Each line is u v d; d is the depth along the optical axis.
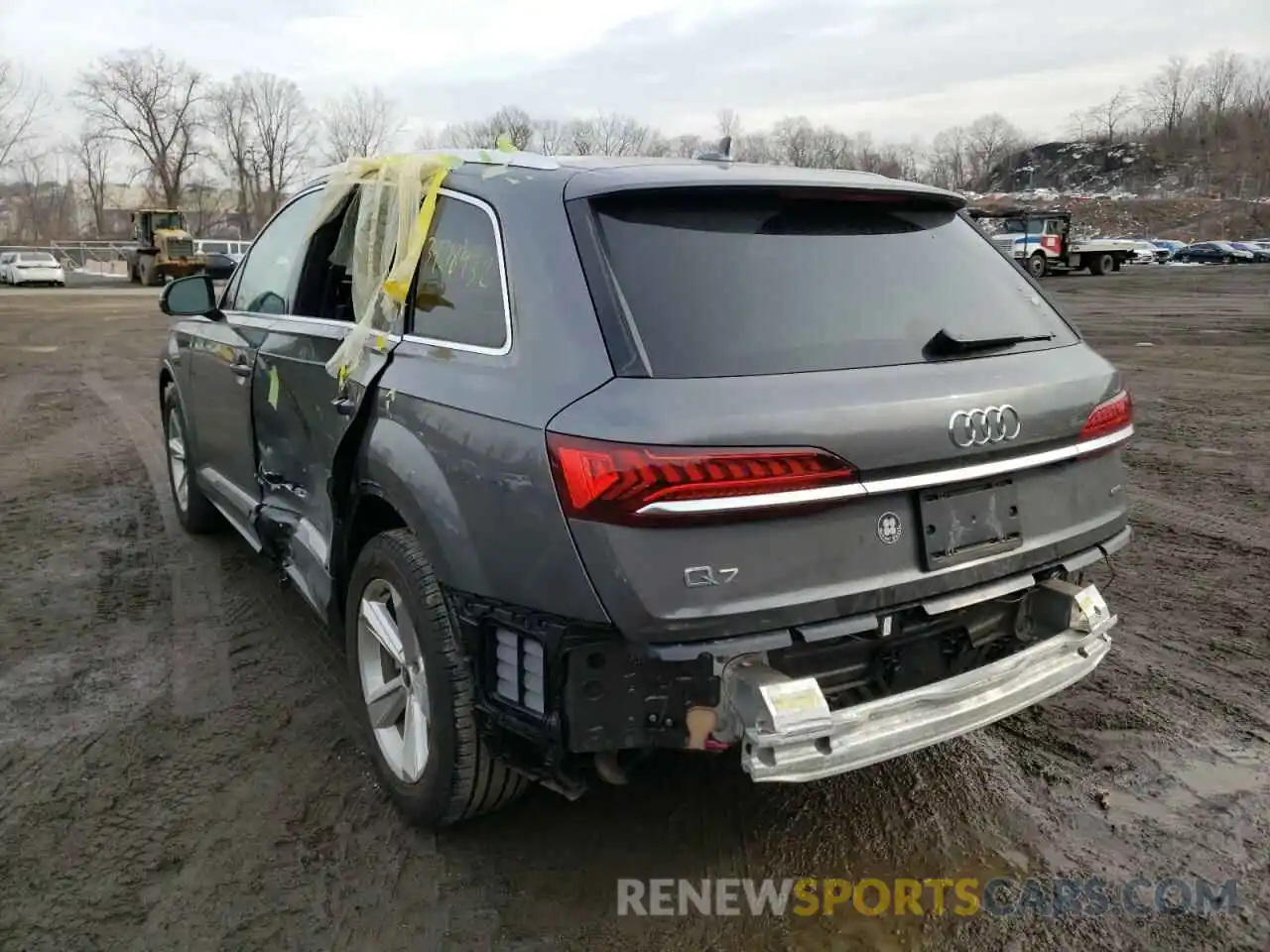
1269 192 96.38
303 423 3.67
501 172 2.98
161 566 5.31
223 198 88.44
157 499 6.68
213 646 4.32
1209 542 5.67
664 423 2.26
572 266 2.55
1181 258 54.75
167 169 81.06
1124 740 3.54
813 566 2.38
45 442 8.59
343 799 3.19
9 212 94.69
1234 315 20.88
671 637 2.28
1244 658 4.18
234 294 4.86
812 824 3.07
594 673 2.39
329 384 3.38
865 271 2.80
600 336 2.43
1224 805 3.15
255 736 3.58
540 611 2.44
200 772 3.35
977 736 3.58
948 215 3.22
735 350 2.45
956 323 2.84
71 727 3.63
